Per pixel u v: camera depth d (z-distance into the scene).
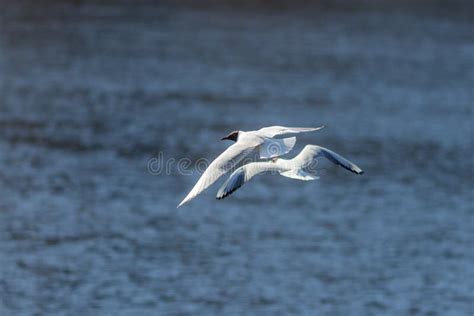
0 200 30.20
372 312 22.73
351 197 32.78
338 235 28.47
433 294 23.89
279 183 34.19
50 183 32.44
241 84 52.06
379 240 28.14
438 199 32.75
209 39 66.94
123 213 29.67
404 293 24.06
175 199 31.33
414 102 49.72
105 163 35.47
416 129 43.59
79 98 46.91
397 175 35.84
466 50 68.62
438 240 28.41
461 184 34.88
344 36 71.88
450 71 60.12
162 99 47.28
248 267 25.19
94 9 77.44
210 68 56.38
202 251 26.41
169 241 27.02
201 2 85.12
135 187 32.62
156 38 66.00
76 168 34.44
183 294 23.08
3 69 53.03
